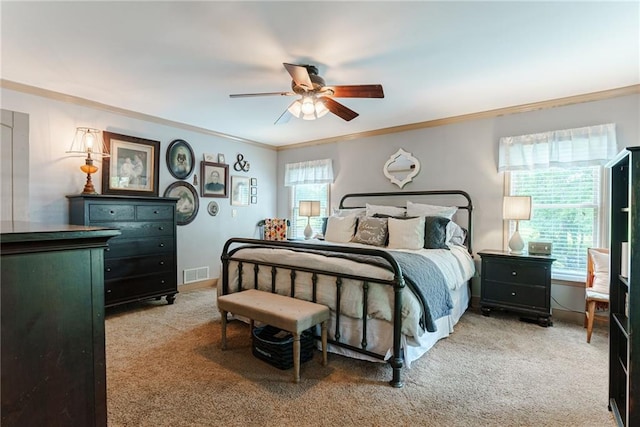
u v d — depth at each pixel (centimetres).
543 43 226
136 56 248
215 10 190
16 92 303
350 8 188
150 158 404
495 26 206
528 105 353
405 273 222
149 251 363
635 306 145
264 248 303
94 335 82
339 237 398
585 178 332
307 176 537
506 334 293
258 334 247
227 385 204
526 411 180
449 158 408
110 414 175
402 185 443
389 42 226
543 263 315
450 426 168
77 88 313
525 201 330
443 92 320
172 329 300
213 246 485
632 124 304
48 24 204
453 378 215
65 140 335
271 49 236
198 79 291
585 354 252
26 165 306
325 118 411
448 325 288
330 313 243
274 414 176
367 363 235
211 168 481
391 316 216
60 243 75
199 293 436
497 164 376
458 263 322
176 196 436
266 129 469
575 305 330
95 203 319
